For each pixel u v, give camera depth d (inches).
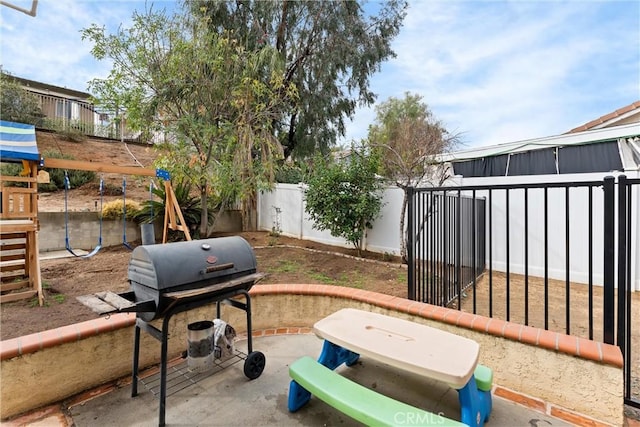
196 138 266.4
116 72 247.0
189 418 85.1
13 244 173.3
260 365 106.0
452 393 96.3
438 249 154.8
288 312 143.5
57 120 495.8
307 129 425.4
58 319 132.9
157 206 310.2
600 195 192.2
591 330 91.0
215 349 100.7
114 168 217.3
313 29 383.2
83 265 219.8
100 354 98.7
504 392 96.2
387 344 77.9
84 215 291.3
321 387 77.0
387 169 275.6
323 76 399.5
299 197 355.3
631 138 235.5
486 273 224.7
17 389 83.7
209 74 273.7
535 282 200.8
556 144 273.7
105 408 88.8
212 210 346.9
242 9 362.6
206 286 88.4
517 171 301.9
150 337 110.2
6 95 442.9
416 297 146.3
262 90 281.4
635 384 95.7
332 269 218.4
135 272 87.9
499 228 228.8
